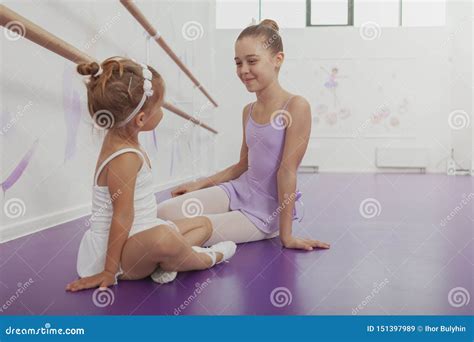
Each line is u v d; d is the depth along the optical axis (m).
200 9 4.05
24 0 1.41
